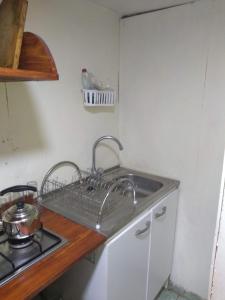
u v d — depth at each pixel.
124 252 1.20
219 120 1.50
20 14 0.83
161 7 1.60
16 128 1.26
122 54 1.85
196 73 1.54
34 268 0.87
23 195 1.32
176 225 1.82
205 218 1.67
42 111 1.37
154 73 1.72
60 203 1.38
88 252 0.98
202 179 1.63
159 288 1.74
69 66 1.47
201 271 1.76
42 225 1.13
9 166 1.26
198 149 1.62
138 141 1.91
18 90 1.24
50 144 1.45
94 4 1.56
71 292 1.27
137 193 1.79
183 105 1.63
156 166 1.85
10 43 0.86
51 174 1.48
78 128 1.62
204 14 1.45
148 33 1.69
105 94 1.67
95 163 1.81
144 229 1.34
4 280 0.81
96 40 1.63
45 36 1.31
